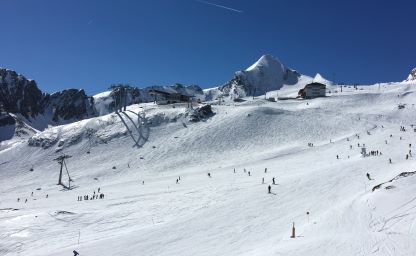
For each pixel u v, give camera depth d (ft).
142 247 110.63
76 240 127.03
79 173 326.65
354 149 266.77
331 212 115.14
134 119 421.18
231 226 122.21
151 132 390.42
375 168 175.32
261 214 131.23
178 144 354.74
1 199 266.77
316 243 89.30
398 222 94.99
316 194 145.69
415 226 90.07
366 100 504.43
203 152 334.03
